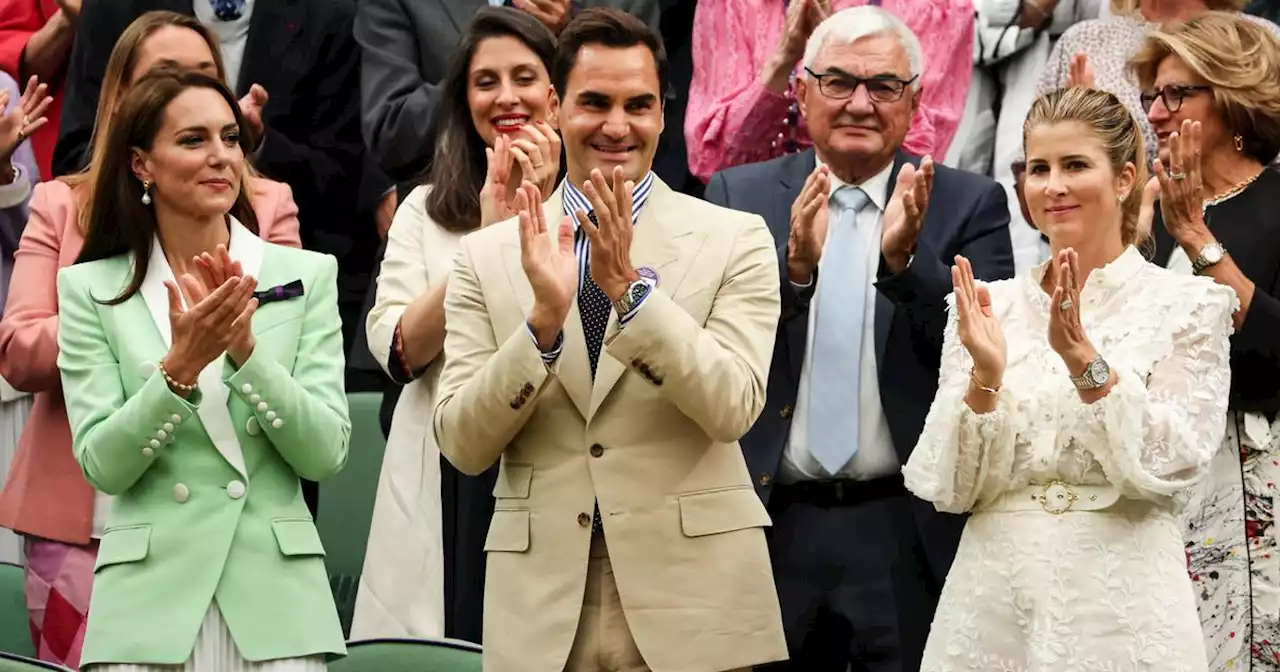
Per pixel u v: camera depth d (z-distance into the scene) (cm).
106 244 1600
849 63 1878
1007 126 2358
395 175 2269
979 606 1486
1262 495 1698
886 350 1788
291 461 1552
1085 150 1509
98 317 1577
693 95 2325
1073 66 1992
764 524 1480
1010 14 2348
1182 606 1443
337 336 1627
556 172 1816
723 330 1482
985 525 1498
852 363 1792
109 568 1522
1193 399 1450
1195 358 1464
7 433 2270
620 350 1405
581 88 1525
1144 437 1414
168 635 1496
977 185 1903
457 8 2333
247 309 1488
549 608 1458
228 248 1616
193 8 2417
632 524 1448
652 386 1430
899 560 1761
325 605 1558
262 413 1522
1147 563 1444
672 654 1434
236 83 2411
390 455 1920
